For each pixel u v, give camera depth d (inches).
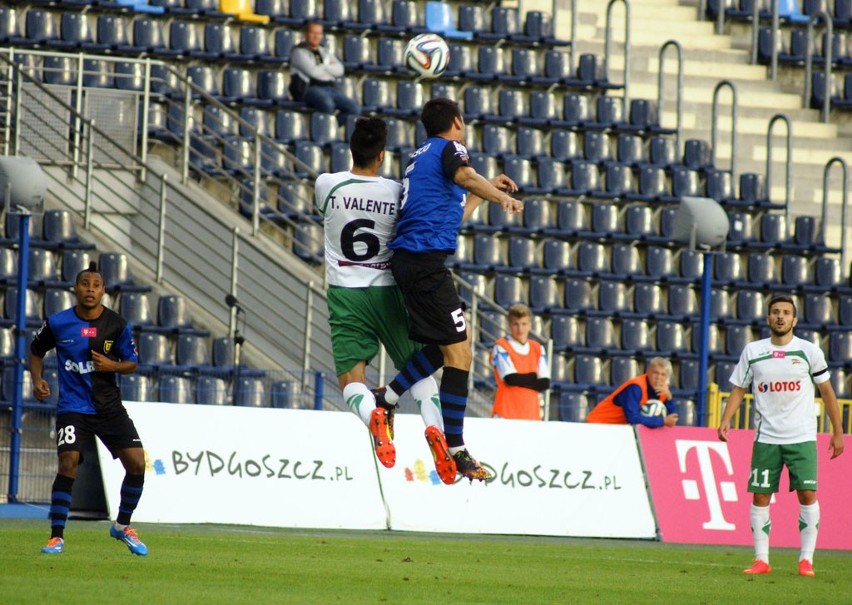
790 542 2033.7
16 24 3036.4
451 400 1127.0
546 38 3528.5
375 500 1898.4
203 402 2279.8
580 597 1083.3
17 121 2481.5
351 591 1047.6
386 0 3533.5
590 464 1999.3
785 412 1448.1
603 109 3417.8
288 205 2566.4
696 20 3897.6
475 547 1651.1
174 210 2581.2
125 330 1307.8
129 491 1304.1
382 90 3277.6
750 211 3312.0
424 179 1122.0
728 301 3083.2
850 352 3068.4
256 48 3248.0
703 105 3641.7
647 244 3105.3
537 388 2022.6
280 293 2461.9
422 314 1121.4
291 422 1892.2
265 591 1018.7
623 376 2800.2
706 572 1417.3
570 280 2935.5
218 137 2699.3
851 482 2079.2
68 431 1288.1
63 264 2448.3
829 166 3297.2
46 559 1214.9
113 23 3115.2
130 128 2677.2
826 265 3230.8
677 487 2025.1
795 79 3848.4
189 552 1365.7
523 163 3147.1
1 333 2309.3
